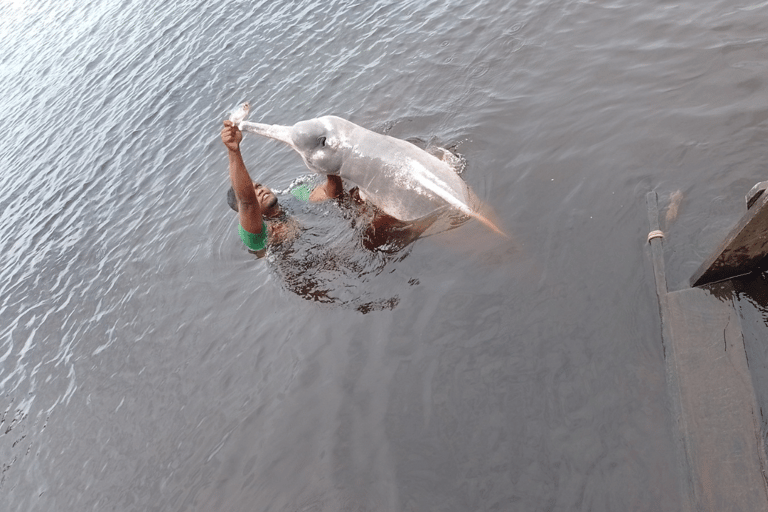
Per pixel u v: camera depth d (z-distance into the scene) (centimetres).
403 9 956
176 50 1216
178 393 488
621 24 659
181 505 394
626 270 385
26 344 664
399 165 486
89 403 529
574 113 557
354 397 398
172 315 579
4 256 868
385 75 798
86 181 955
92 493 444
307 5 1140
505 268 427
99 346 597
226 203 710
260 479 380
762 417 283
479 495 314
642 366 332
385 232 508
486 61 720
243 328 511
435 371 385
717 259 329
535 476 311
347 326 452
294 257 541
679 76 541
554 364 354
